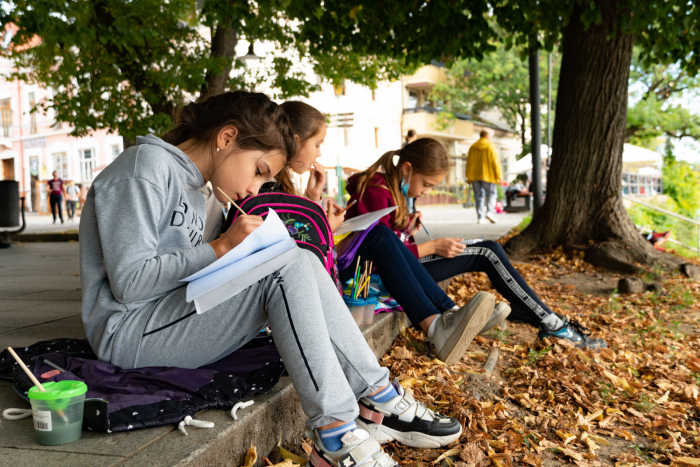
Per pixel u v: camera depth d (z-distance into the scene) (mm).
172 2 9211
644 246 6516
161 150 1788
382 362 3076
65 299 4457
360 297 2961
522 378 2969
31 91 31109
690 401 2824
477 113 33062
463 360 3211
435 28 7133
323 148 26922
